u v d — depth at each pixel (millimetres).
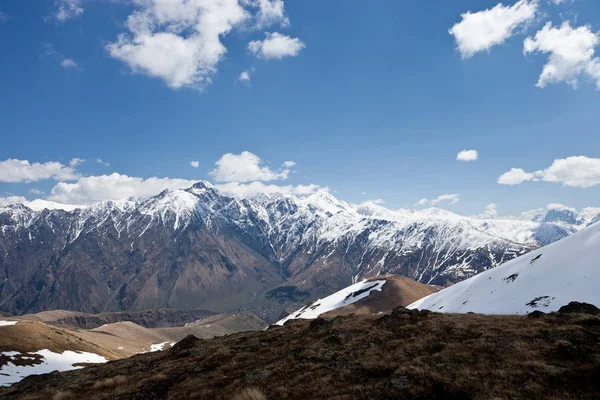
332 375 22656
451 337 27031
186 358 35875
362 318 42750
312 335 35438
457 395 17688
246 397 20094
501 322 30219
